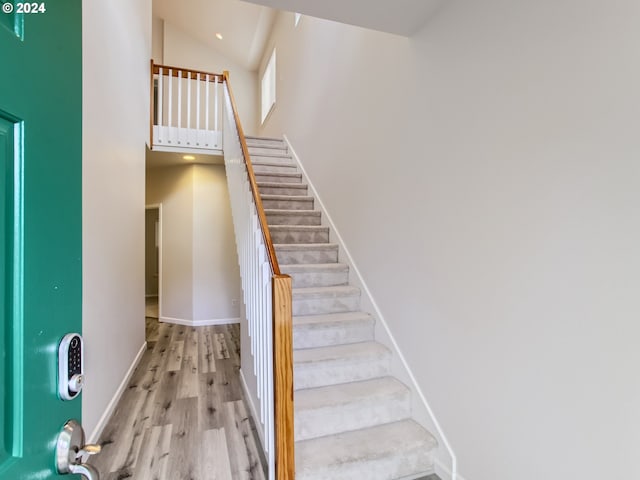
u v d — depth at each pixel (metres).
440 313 1.77
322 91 3.66
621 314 0.99
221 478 1.78
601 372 1.05
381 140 2.41
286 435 1.42
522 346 1.31
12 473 0.45
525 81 1.29
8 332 0.46
